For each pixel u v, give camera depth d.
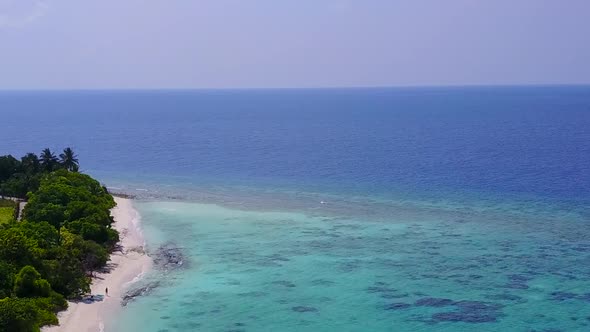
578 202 129.62
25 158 144.25
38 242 80.06
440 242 100.75
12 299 61.50
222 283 81.81
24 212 102.62
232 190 150.50
